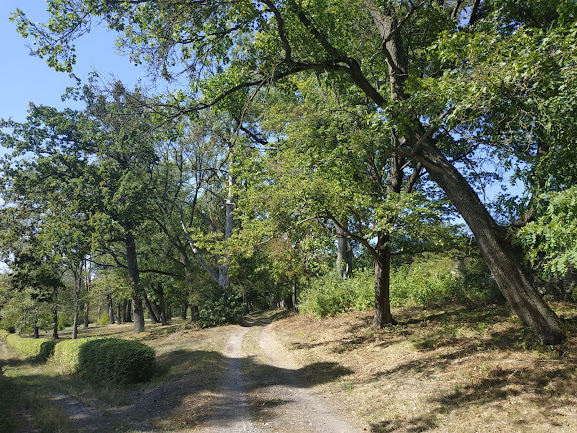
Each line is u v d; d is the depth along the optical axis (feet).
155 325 133.28
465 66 23.63
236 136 36.01
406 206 33.88
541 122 22.35
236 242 43.06
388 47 35.94
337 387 29.94
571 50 18.26
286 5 31.30
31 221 90.33
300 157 37.63
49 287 103.19
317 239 38.17
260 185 40.34
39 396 32.32
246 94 39.83
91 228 89.97
